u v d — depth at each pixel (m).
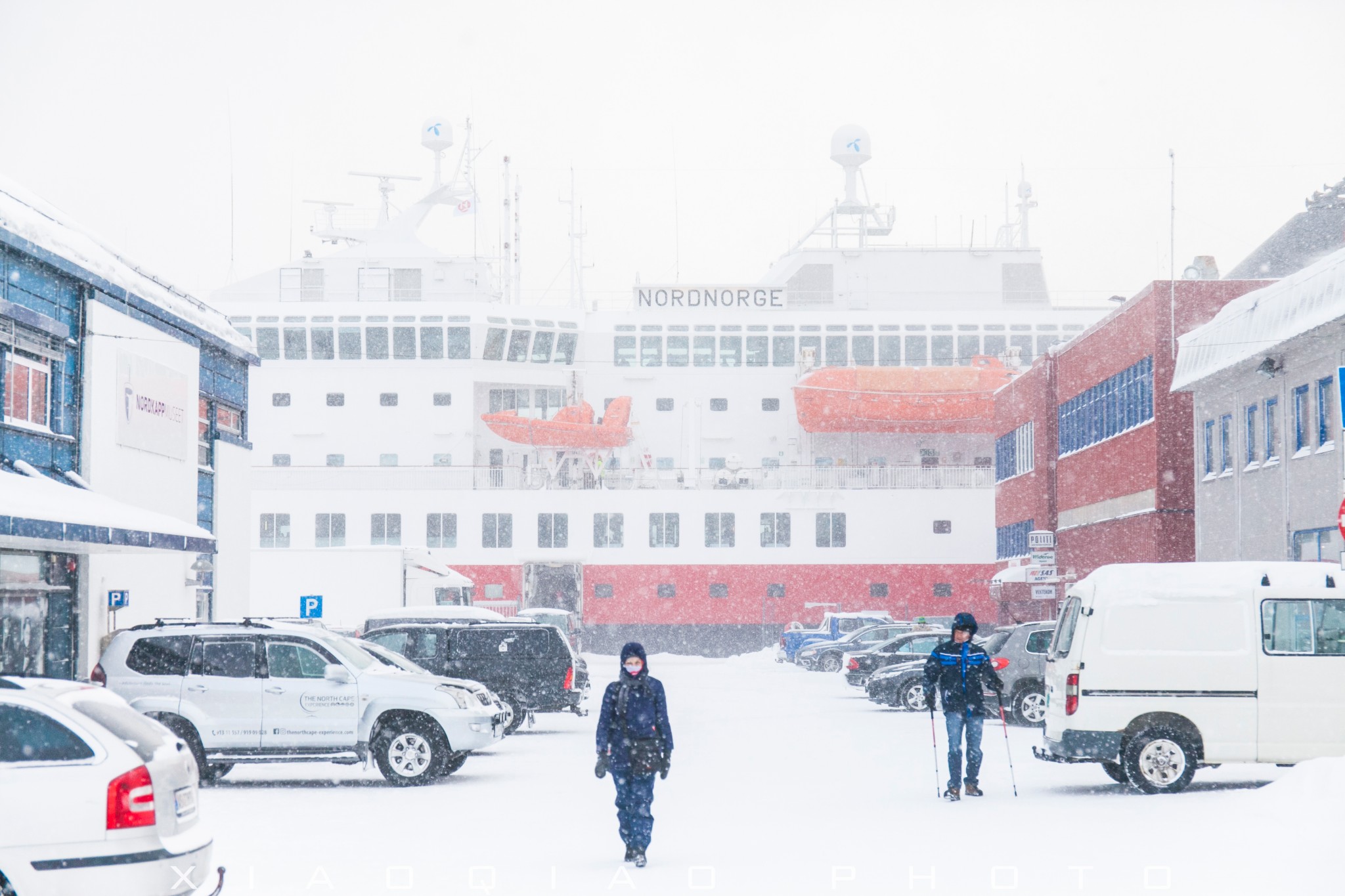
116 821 7.45
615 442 63.78
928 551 63.81
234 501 30.50
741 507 63.94
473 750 16.47
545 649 23.28
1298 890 8.94
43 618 20.78
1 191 20.44
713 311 67.56
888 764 17.75
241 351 30.36
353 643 18.08
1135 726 14.20
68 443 21.61
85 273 21.78
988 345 67.25
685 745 20.67
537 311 66.12
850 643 43.81
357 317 64.50
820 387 63.81
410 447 64.56
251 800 14.80
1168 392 34.00
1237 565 14.50
